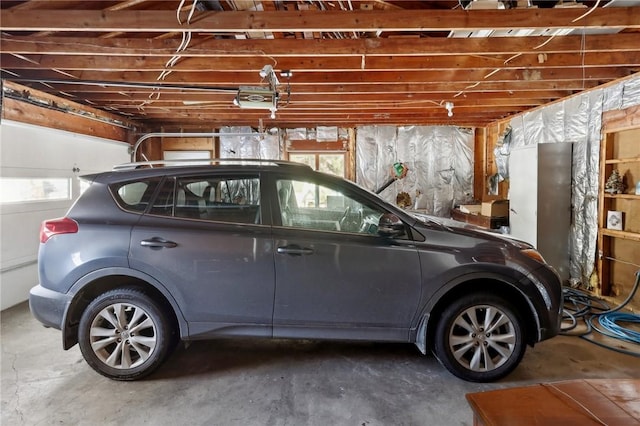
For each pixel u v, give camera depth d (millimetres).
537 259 2398
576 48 2969
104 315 2324
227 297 2297
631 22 2475
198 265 2271
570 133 4605
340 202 2621
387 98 4734
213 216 2344
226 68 3508
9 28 2508
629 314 3508
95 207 2332
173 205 2346
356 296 2314
